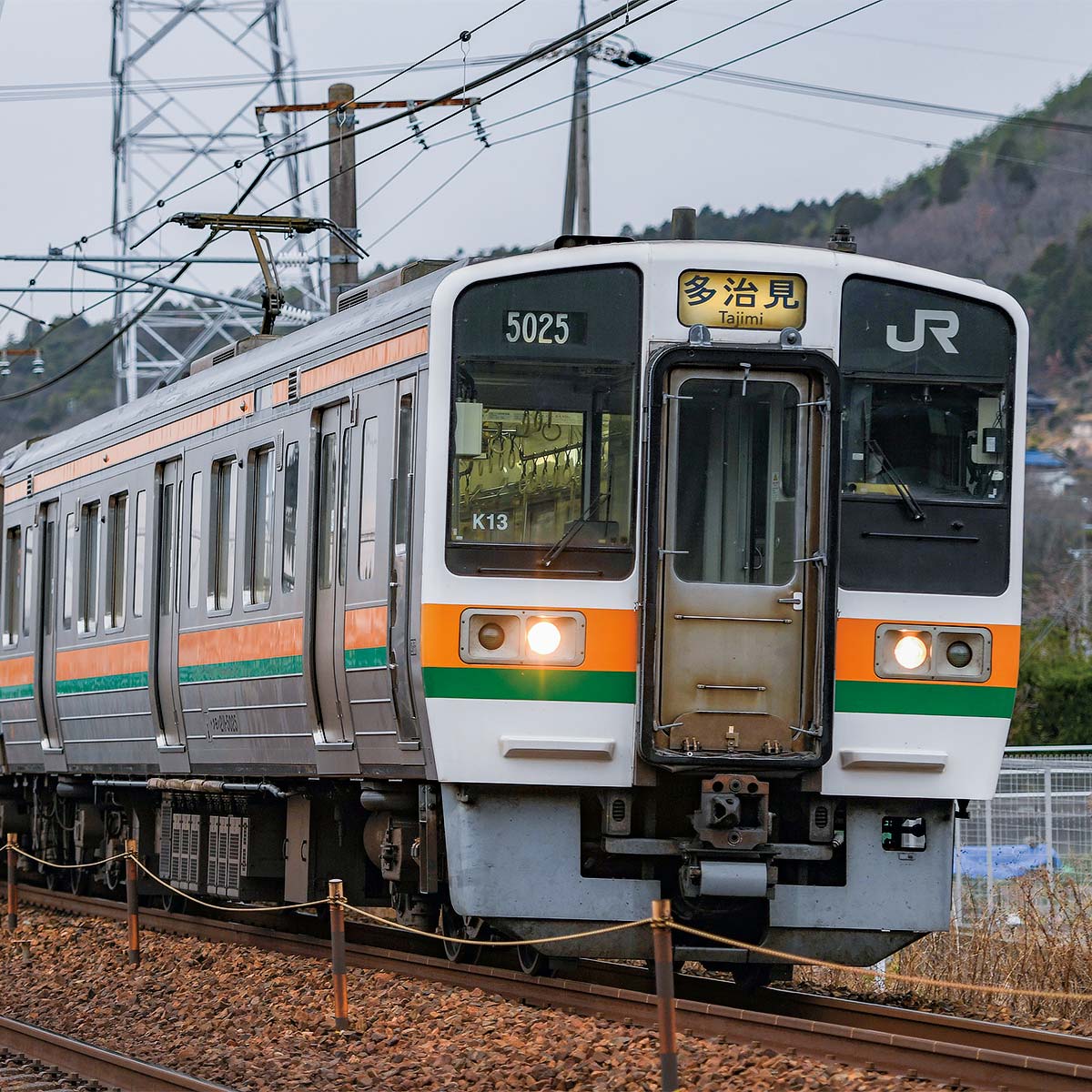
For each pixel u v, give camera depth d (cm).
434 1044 3388
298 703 4497
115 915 5975
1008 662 3791
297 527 4509
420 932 4003
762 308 3712
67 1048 3444
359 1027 3616
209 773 5141
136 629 5638
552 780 3656
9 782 7631
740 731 3634
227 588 4969
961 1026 3375
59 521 6469
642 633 3616
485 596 3650
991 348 3816
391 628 3928
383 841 4275
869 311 3766
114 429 5956
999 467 3812
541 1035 3384
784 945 3747
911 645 3738
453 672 3641
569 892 3722
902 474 3762
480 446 3678
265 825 5022
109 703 5909
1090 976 4025
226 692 4953
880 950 3794
